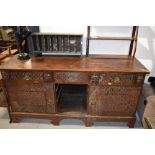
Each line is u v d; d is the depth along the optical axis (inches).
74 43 81.6
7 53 115.5
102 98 76.3
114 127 84.1
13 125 85.3
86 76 71.5
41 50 83.7
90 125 83.6
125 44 89.7
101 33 87.3
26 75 73.0
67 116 82.1
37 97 78.6
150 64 92.9
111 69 69.3
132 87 72.8
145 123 57.7
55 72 71.1
